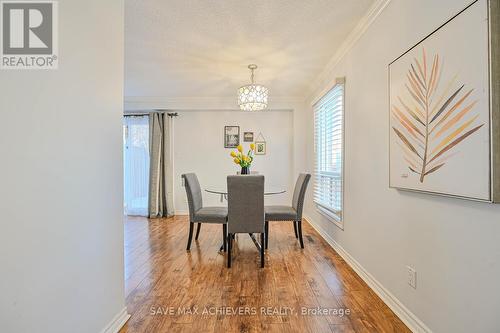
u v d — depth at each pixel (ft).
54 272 3.75
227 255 9.44
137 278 7.70
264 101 10.80
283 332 5.21
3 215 3.05
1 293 3.02
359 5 6.78
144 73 11.97
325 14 7.21
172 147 17.30
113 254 5.29
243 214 8.61
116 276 5.38
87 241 4.48
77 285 4.22
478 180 3.59
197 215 10.22
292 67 11.25
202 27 7.92
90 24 4.58
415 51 4.98
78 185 4.26
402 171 5.44
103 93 4.98
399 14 5.71
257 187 8.54
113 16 5.33
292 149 17.33
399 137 5.55
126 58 10.27
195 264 8.79
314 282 7.39
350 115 8.72
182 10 7.02
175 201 17.57
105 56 5.04
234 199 8.59
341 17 7.34
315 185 13.61
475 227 3.78
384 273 6.41
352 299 6.47
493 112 3.38
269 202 17.42
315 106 13.58
